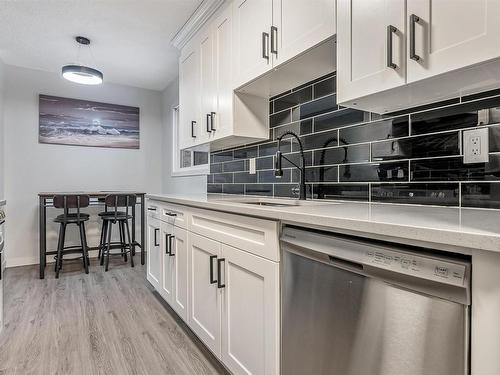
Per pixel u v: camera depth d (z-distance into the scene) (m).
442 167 1.21
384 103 1.23
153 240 2.57
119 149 4.22
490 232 0.60
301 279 1.04
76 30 2.72
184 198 1.96
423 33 0.94
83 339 1.89
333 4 1.24
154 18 2.51
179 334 1.96
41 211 3.18
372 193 1.47
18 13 2.45
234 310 1.38
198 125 2.39
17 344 1.83
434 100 1.19
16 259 3.60
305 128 1.85
